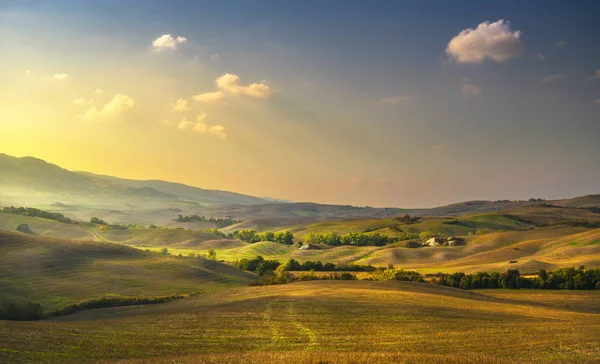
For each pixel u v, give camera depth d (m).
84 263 120.25
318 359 28.38
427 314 51.16
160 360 30.94
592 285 92.69
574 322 48.22
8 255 117.31
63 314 75.50
